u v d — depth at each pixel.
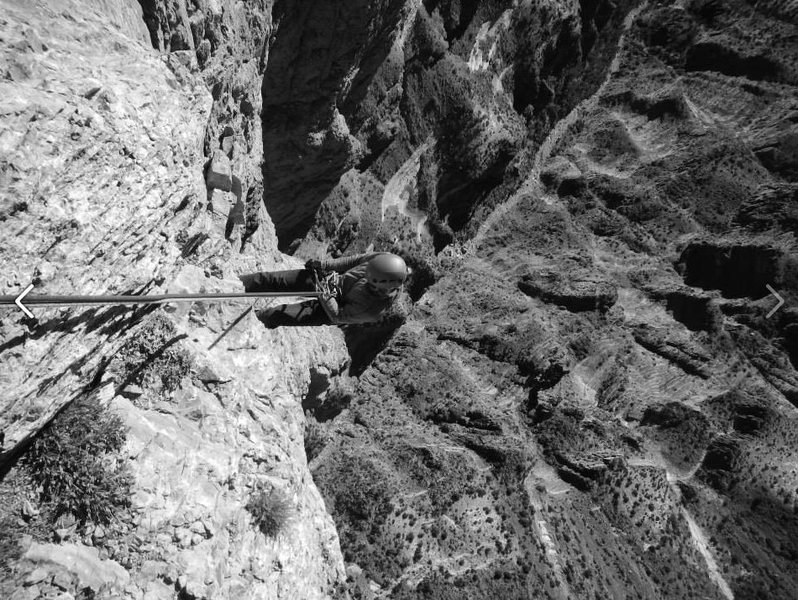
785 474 81.12
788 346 87.19
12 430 8.98
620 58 93.56
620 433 75.50
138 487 11.23
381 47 38.44
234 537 12.92
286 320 10.72
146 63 10.91
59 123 8.45
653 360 82.88
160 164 10.27
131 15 13.29
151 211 10.05
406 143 50.84
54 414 9.94
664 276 87.56
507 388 66.81
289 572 14.48
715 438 81.81
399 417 59.09
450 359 65.12
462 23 53.00
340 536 49.25
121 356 12.38
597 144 89.75
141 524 11.05
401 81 47.34
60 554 10.03
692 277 91.62
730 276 90.56
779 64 97.06
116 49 10.55
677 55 95.56
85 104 9.01
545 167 83.69
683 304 86.00
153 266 10.42
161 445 12.03
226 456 13.29
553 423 67.69
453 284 70.44
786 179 94.06
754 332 88.56
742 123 96.81
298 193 41.19
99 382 11.62
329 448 53.56
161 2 14.49
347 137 39.34
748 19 96.69
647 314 85.38
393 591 47.56
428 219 56.38
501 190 77.81
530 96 66.38
